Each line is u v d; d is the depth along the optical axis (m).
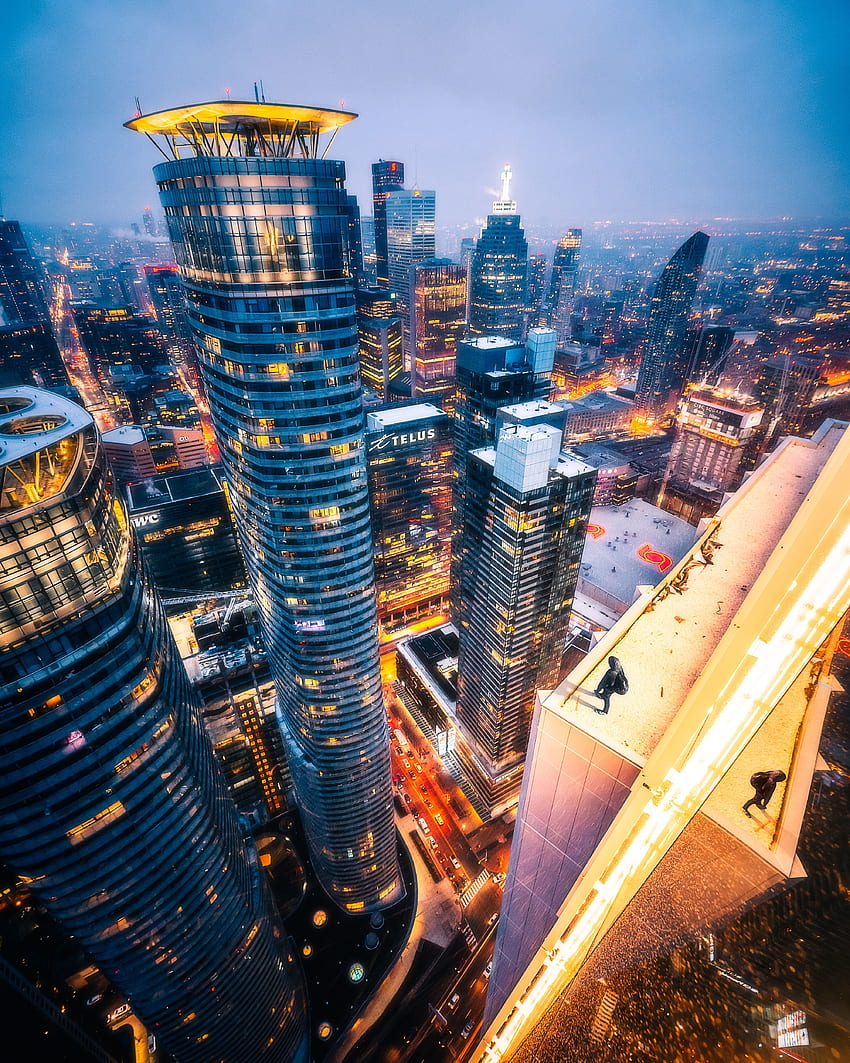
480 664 147.62
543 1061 22.50
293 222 67.75
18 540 48.06
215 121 67.75
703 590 21.86
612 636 20.77
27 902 93.19
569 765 19.77
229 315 72.88
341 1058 119.94
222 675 152.00
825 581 10.77
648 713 18.36
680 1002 14.50
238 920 85.62
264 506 88.06
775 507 25.73
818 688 16.17
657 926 16.31
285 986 105.69
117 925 67.38
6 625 49.53
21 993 87.25
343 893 139.75
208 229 67.88
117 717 59.19
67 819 58.31
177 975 77.50
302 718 110.25
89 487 53.38
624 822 16.02
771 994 12.42
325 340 76.50
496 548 124.69
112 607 56.69
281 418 79.69
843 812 13.69
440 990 129.62
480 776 168.62
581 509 121.06
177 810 69.38
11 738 52.12
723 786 14.72
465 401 187.12
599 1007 18.11
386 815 128.38
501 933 34.16
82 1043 100.88
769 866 13.05
